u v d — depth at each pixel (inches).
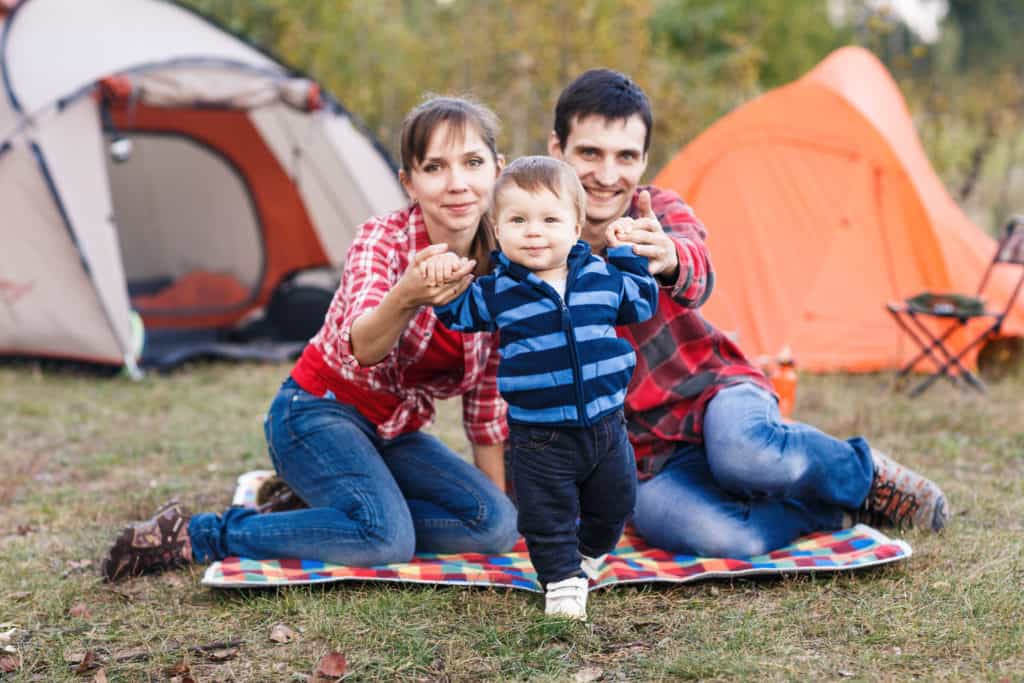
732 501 133.3
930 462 185.2
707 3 640.4
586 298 110.3
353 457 129.2
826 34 698.2
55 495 172.1
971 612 112.9
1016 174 532.4
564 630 110.4
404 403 131.6
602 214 133.6
